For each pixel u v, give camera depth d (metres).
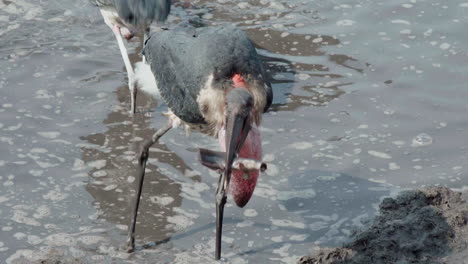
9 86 12.10
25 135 11.10
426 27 13.54
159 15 11.34
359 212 9.72
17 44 13.09
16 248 9.11
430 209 9.44
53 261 8.80
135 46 13.20
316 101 11.86
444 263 8.61
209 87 8.21
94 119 11.52
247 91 7.82
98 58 12.88
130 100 11.96
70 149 10.89
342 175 10.38
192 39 8.65
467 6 14.08
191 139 11.16
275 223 9.62
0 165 10.49
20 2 14.17
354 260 8.77
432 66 12.56
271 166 10.57
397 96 11.91
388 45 13.12
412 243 8.90
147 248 9.22
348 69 12.59
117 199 10.04
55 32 13.45
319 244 9.24
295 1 14.38
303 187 10.20
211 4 14.34
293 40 13.32
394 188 10.09
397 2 14.25
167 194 10.12
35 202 9.91
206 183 10.33
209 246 9.25
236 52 8.22
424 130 11.16
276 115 11.57
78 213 9.77
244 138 7.82
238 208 9.87
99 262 8.94
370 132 11.18
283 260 8.99
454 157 10.61
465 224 9.16
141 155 9.22
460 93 11.91
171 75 8.77
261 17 13.95
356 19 13.84
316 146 10.94
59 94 11.98
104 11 11.61
